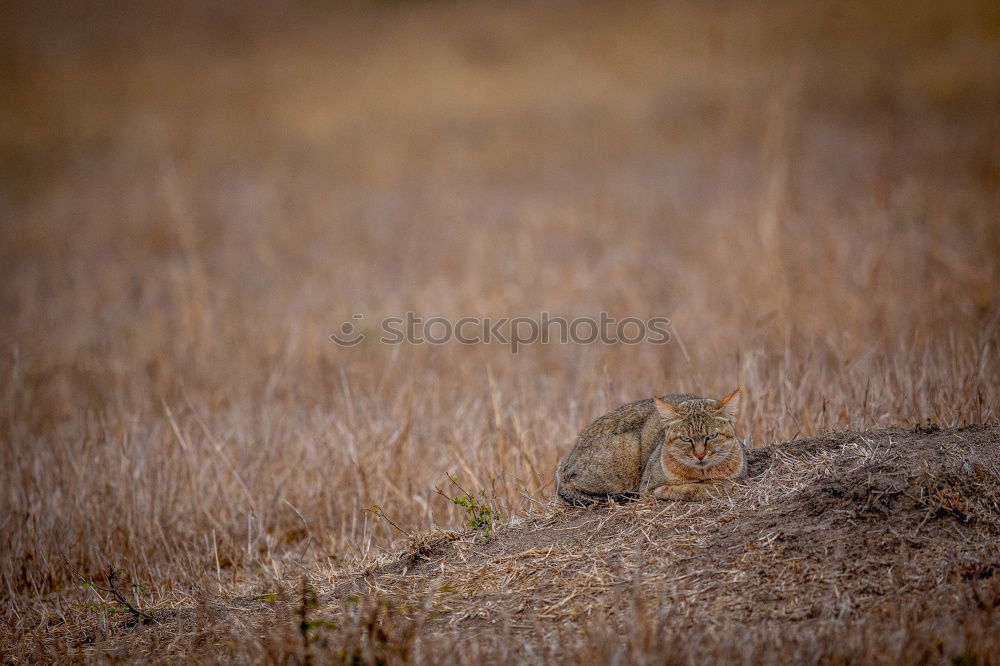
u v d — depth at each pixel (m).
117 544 13.00
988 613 7.80
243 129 54.00
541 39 65.94
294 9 84.81
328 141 50.25
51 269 28.98
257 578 11.64
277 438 14.73
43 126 56.16
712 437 9.87
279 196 39.06
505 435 13.85
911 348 15.23
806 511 9.31
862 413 12.34
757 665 7.46
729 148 38.72
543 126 48.56
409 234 31.27
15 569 12.42
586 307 22.25
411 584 9.91
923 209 23.91
